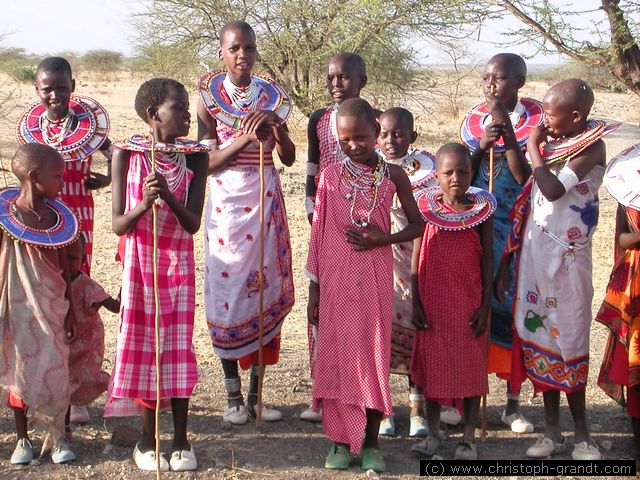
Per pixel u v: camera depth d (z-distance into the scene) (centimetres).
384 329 473
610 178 479
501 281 523
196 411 567
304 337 748
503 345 541
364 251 475
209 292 555
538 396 610
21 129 552
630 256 486
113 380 465
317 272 488
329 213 482
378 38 1841
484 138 527
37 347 466
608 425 558
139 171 469
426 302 498
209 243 555
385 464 495
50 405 471
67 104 550
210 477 470
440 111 2684
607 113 3036
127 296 466
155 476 469
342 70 541
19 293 466
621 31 1212
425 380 500
